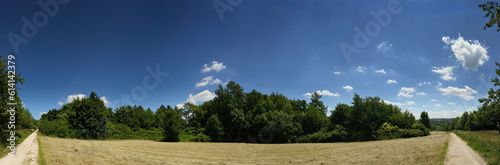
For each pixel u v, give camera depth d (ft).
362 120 201.46
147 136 190.39
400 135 181.37
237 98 231.50
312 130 206.28
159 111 258.78
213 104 226.99
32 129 197.47
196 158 71.41
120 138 176.04
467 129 271.08
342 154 74.33
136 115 222.48
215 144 133.39
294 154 81.05
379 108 215.72
